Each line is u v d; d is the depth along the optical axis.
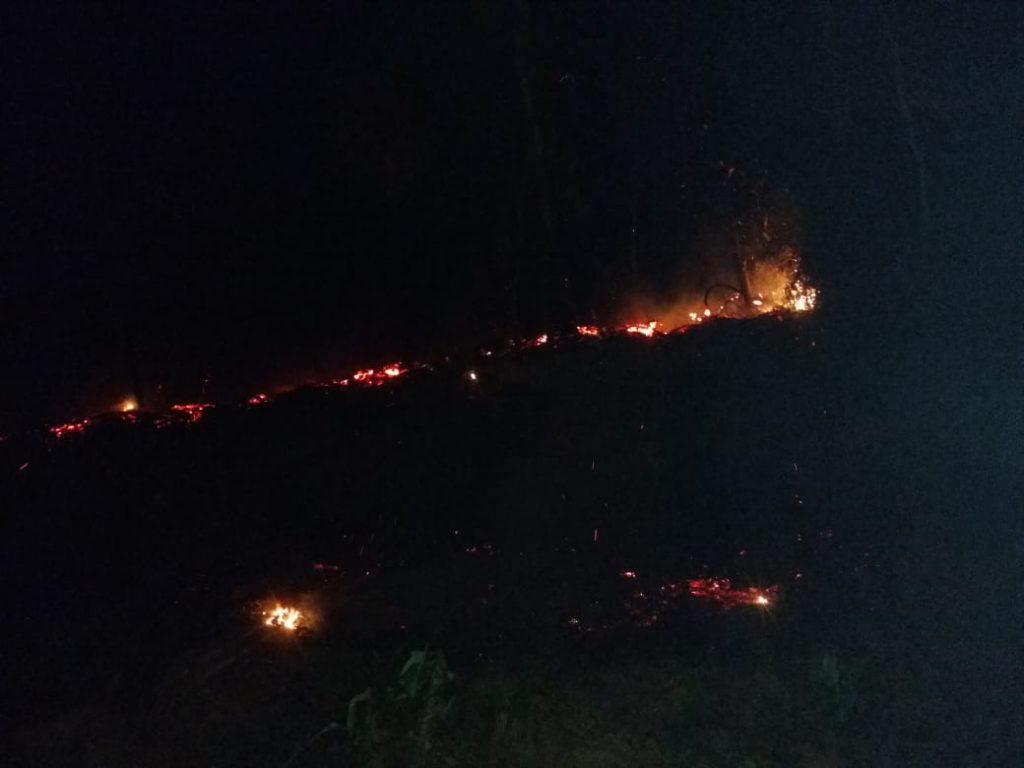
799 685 4.02
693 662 4.23
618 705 3.89
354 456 6.28
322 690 3.94
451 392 6.67
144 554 5.32
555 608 4.81
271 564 5.27
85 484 6.08
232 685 3.98
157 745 3.61
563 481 6.00
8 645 4.36
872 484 5.64
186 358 7.86
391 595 4.94
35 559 5.29
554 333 7.73
